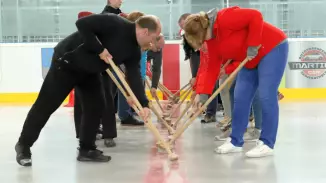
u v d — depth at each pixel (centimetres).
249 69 349
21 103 845
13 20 927
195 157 346
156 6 933
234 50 332
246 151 363
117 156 355
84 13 387
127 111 529
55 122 574
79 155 338
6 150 385
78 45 301
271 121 342
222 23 323
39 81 877
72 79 311
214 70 345
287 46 338
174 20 927
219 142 412
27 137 320
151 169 309
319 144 390
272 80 334
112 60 297
